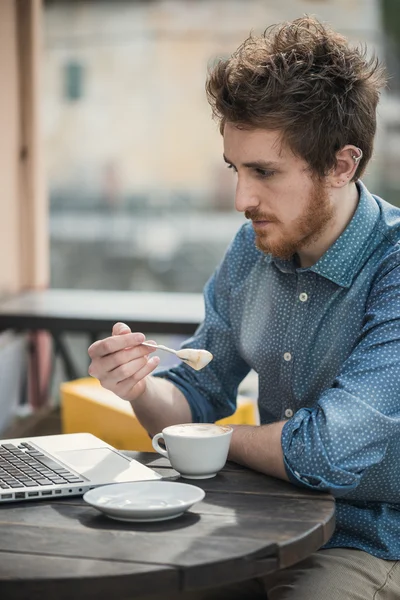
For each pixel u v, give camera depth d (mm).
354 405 1532
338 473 1481
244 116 1598
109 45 5855
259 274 1912
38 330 3559
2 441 1737
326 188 1681
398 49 5078
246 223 2012
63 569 1134
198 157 6477
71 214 6344
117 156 6457
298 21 1727
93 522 1311
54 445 1700
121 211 6449
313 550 1275
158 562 1153
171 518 1326
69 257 6172
